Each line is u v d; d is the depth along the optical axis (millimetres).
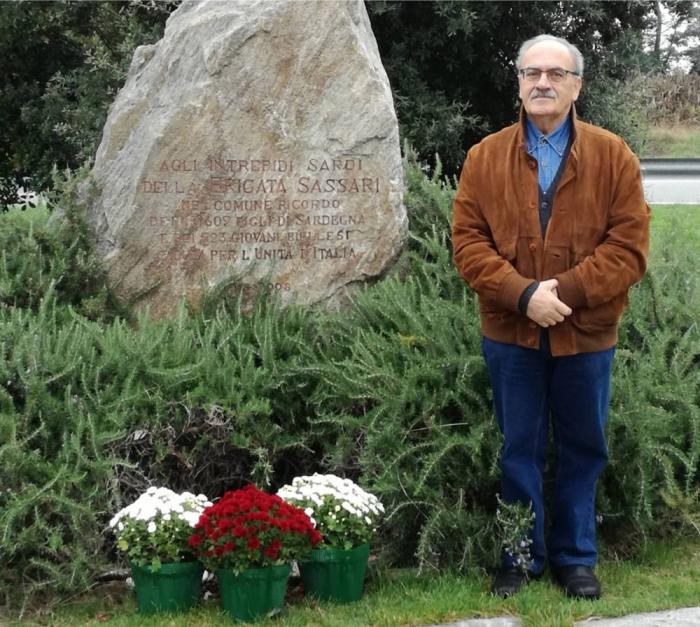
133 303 6055
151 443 4871
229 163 6039
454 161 10852
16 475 4363
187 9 6406
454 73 11266
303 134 6070
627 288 3971
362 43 6176
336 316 5707
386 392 4832
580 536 4266
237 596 3973
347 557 4148
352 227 6125
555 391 4137
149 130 6059
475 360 4773
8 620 4125
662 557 4633
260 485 5016
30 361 4797
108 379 5047
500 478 4559
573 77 3969
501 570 4348
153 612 4086
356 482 4988
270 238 6078
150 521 4105
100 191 6219
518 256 4020
